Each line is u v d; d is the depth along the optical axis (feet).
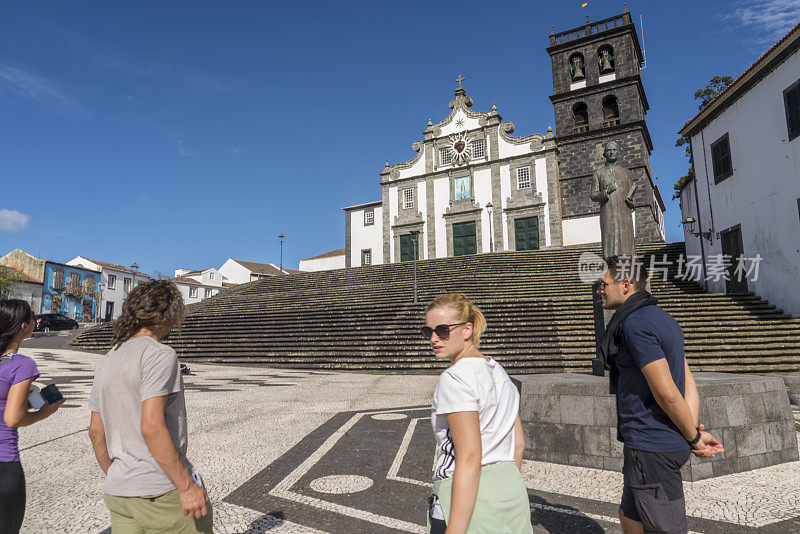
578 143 102.27
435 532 5.15
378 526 10.93
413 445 18.38
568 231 100.78
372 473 14.90
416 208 114.93
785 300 45.57
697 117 59.62
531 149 104.01
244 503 12.37
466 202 109.19
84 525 11.04
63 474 14.97
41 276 144.56
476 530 4.83
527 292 62.34
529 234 102.01
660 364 6.46
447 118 114.62
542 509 11.76
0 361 7.77
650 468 6.71
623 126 98.07
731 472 14.42
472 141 111.04
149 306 6.39
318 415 24.57
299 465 15.78
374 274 89.10
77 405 26.81
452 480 5.07
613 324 7.25
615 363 7.39
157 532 5.84
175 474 5.77
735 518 11.17
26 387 7.71
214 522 11.10
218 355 58.29
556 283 65.46
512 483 5.15
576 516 11.32
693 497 12.57
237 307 78.84
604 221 19.71
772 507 11.78
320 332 59.00
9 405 7.49
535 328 49.67
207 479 14.34
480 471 4.85
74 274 152.15
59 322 99.09
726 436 14.56
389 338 53.93
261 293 91.09
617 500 12.33
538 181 102.47
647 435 6.79
